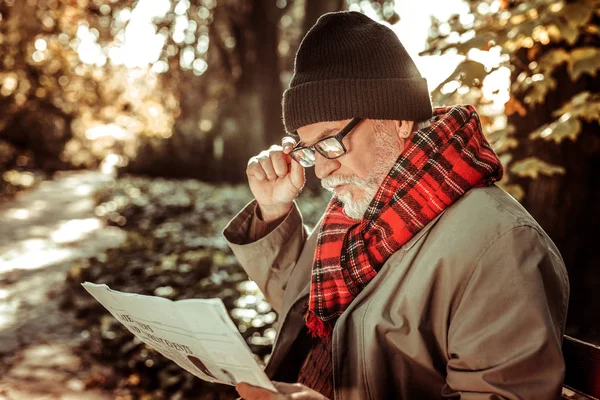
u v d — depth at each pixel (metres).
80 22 14.65
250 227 1.84
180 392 3.70
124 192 16.14
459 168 1.37
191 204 12.63
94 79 21.23
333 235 1.55
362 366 1.38
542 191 4.08
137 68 18.09
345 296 1.48
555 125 2.81
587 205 4.04
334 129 1.45
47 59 18.44
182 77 17.80
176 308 1.16
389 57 1.44
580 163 3.95
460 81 2.49
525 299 1.21
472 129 1.42
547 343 1.18
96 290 1.37
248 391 1.23
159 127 21.28
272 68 17.84
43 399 3.65
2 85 21.34
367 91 1.40
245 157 18.08
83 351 4.48
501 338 1.20
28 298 6.09
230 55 17.95
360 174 1.45
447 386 1.28
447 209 1.38
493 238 1.28
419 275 1.34
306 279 1.75
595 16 3.13
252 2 17.34
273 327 4.04
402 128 1.47
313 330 1.56
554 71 3.57
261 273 1.83
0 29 15.02
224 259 6.49
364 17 1.50
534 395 1.16
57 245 9.64
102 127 27.53
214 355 1.22
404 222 1.39
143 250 7.59
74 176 25.70
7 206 14.92
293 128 1.51
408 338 1.33
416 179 1.39
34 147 26.72
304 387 1.27
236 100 18.14
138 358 4.09
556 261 1.30
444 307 1.31
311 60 1.47
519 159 3.80
